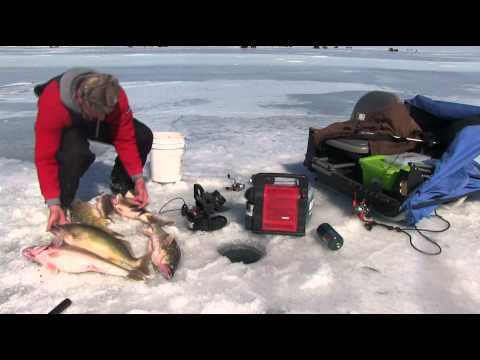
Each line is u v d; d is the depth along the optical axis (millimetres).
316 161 4281
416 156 3676
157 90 11102
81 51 28250
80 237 2674
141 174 3426
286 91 11523
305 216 3203
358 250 3100
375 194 3418
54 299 2434
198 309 2377
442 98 10430
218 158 5496
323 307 2436
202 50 31422
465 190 3457
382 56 28984
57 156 3154
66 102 2699
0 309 2342
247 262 3111
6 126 7027
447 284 2693
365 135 3879
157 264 2666
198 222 3338
